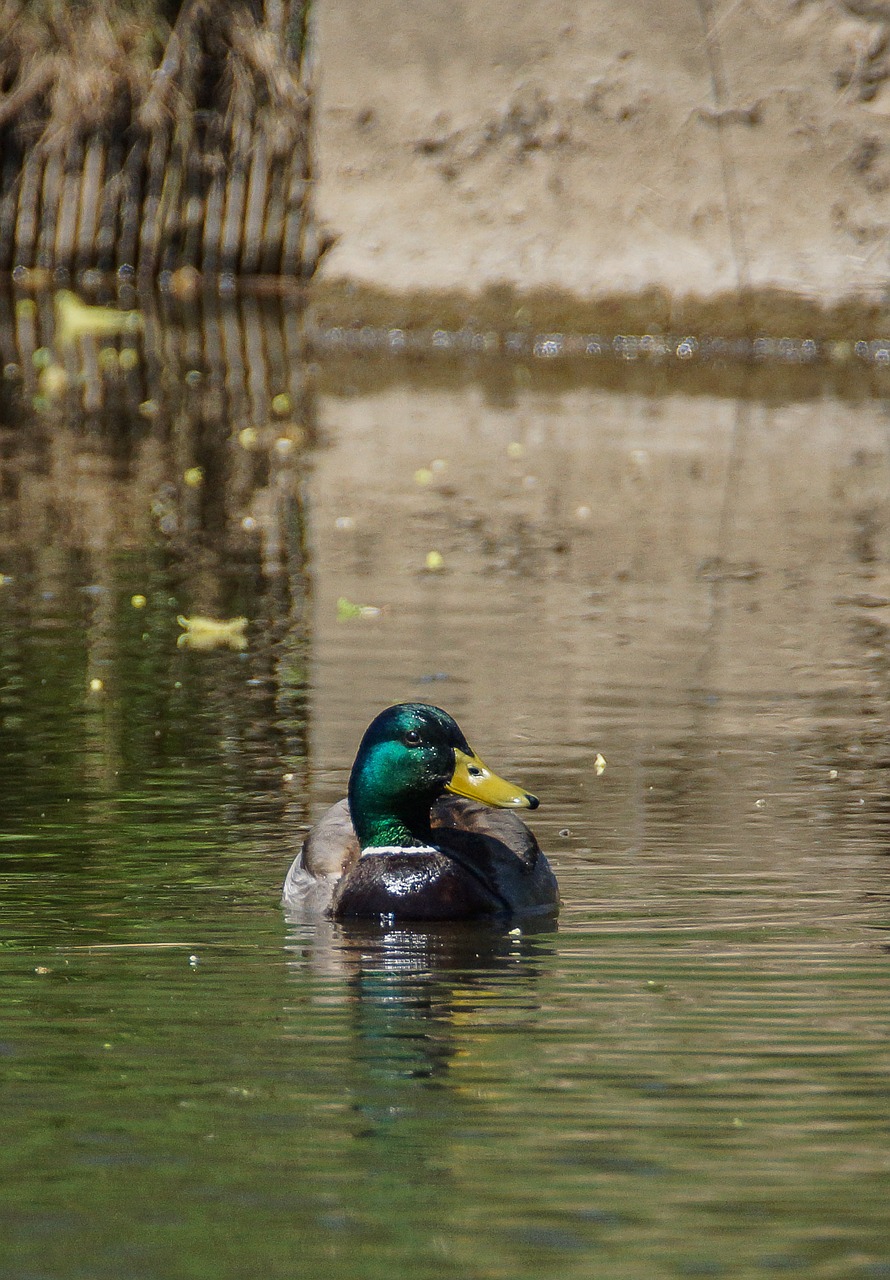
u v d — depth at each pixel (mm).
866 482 19656
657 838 9367
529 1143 5898
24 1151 5840
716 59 28672
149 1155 5785
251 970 7613
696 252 29234
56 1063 6574
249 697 12180
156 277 36375
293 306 34469
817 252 28766
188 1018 7031
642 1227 5297
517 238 30047
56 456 21141
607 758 10836
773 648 13562
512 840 8633
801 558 16484
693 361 28875
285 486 19609
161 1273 5059
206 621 14141
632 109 29188
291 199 35812
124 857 9078
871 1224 5316
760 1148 5820
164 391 25703
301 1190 5562
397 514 18328
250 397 25297
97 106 35594
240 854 9164
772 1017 6984
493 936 8031
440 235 30391
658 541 17172
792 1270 5059
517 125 29766
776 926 8070
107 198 36375
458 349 30344
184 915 8305
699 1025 6906
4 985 7410
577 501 18875
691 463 20750
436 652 13414
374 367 28266
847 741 11211
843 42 28125
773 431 22703
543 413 24141
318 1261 5121
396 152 30391
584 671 12898
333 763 10727
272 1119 6098
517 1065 6539
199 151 35844
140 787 10242
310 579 15773
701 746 11094
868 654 13391
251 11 35688
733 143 28812
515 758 10812
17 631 13961
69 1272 5062
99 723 11555
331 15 30234
